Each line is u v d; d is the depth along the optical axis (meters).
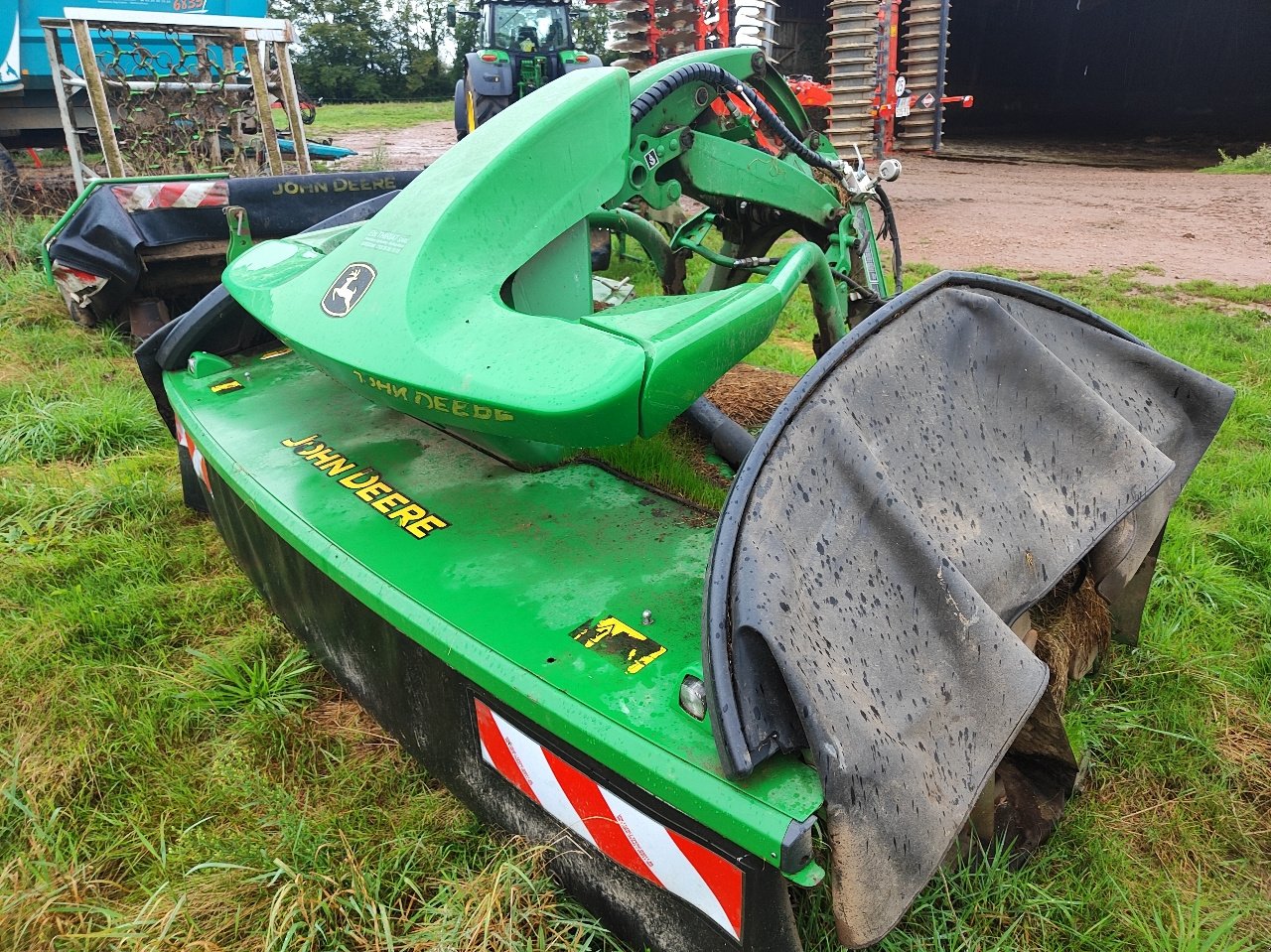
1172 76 22.14
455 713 1.70
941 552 1.47
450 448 2.26
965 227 8.60
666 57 10.02
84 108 9.09
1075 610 2.20
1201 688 2.42
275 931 1.65
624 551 1.80
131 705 2.31
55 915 1.72
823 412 1.48
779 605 1.27
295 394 2.63
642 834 1.40
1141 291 6.37
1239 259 7.31
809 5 16.02
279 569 2.21
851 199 3.27
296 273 2.25
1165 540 3.00
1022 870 1.84
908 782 1.32
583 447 1.65
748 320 1.77
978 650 1.45
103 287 4.64
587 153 2.01
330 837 1.89
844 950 1.56
